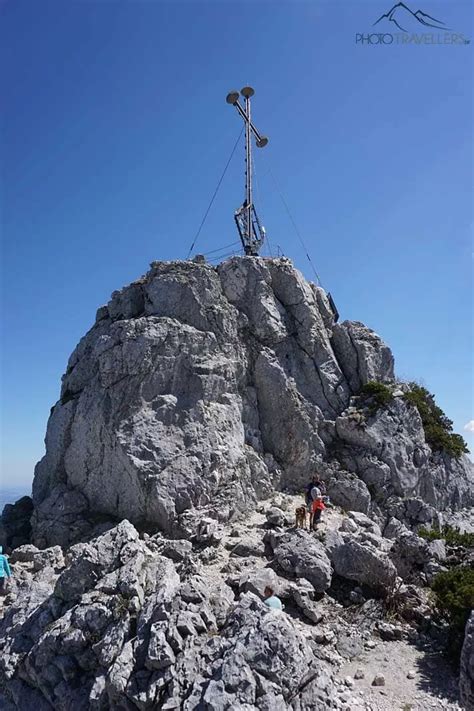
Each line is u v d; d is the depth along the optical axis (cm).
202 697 1130
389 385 3281
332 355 3156
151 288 2786
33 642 1568
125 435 2398
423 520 2744
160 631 1325
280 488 2730
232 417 2638
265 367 2869
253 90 3594
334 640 1545
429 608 1747
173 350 2586
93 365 2642
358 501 2667
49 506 2491
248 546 2020
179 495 2300
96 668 1405
